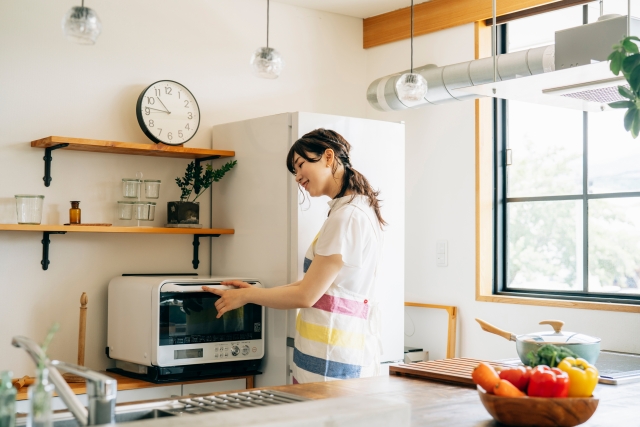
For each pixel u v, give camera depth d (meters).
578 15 3.41
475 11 3.65
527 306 3.39
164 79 3.40
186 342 2.78
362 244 2.33
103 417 1.28
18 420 1.41
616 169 3.27
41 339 3.02
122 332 2.96
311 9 3.98
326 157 2.40
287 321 2.91
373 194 2.44
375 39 4.15
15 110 2.99
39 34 3.06
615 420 1.58
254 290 2.46
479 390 1.56
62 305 3.08
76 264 3.12
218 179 3.23
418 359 3.73
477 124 3.63
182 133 3.32
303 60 3.94
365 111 4.23
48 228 2.84
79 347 2.94
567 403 1.45
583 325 3.18
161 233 3.23
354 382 2.04
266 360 3.02
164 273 3.37
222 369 2.91
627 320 3.03
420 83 2.45
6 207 2.96
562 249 3.46
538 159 3.58
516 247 3.66
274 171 3.02
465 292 3.67
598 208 3.33
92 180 3.17
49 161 3.04
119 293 2.99
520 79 1.95
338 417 1.30
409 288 3.95
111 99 3.24
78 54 3.15
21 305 2.98
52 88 3.08
